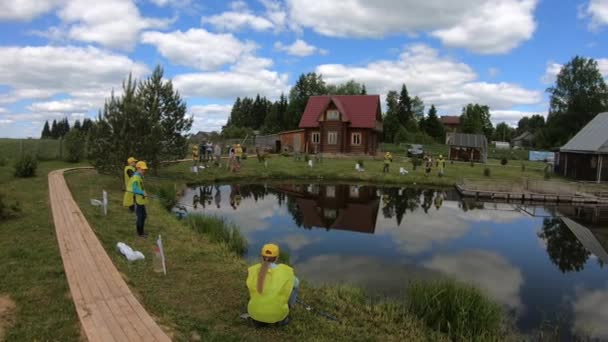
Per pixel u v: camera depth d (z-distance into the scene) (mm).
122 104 18406
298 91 91500
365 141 45312
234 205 19484
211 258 8906
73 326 5238
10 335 4945
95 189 17203
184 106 22672
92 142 18406
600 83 68750
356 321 6504
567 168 36406
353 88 91250
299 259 11109
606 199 23609
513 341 6906
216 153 32938
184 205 18766
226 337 5336
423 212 19672
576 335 7242
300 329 5785
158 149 19734
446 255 12219
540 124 130375
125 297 6086
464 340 6355
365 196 23891
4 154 29406
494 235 15320
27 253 7984
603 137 31922
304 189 25875
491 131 118375
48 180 18938
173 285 7055
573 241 14750
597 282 10250
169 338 4996
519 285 9891
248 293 6914
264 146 48469
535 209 21797
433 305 7035
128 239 9750
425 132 88875
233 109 113562
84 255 7926
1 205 10812
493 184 25594
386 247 12773
